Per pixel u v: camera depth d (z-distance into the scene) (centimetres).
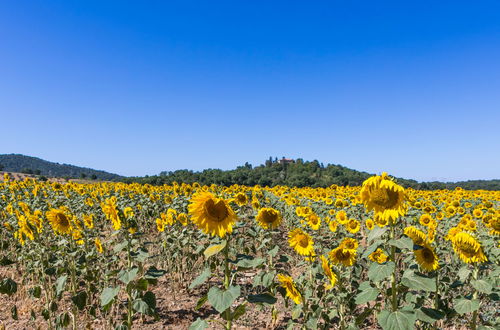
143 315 660
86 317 618
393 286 385
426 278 355
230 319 381
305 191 2389
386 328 345
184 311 709
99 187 2377
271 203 1525
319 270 579
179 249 870
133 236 467
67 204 1411
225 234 385
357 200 971
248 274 895
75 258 703
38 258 688
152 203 1388
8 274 855
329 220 1050
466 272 446
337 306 547
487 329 418
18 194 1641
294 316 514
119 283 797
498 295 444
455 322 595
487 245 653
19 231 729
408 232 432
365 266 680
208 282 847
